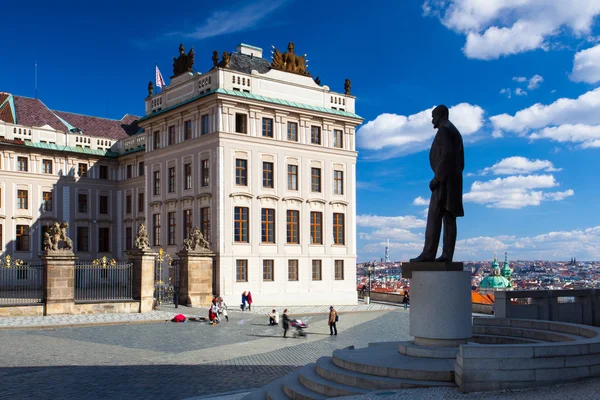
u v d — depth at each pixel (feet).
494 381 45.70
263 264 199.62
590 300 84.94
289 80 214.07
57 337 110.42
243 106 200.03
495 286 286.05
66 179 257.55
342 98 227.20
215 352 95.25
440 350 55.11
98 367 80.12
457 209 58.95
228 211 193.06
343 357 56.54
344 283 219.00
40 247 249.34
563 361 45.96
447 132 59.93
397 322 150.41
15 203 244.22
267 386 62.18
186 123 209.97
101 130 289.53
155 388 66.74
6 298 167.84
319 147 216.33
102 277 166.71
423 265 57.77
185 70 214.28
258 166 201.26
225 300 188.44
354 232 224.12
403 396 46.03
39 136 252.62
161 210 217.15
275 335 119.96
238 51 225.35
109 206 269.23
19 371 76.59
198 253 173.88
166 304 173.78
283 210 205.46
